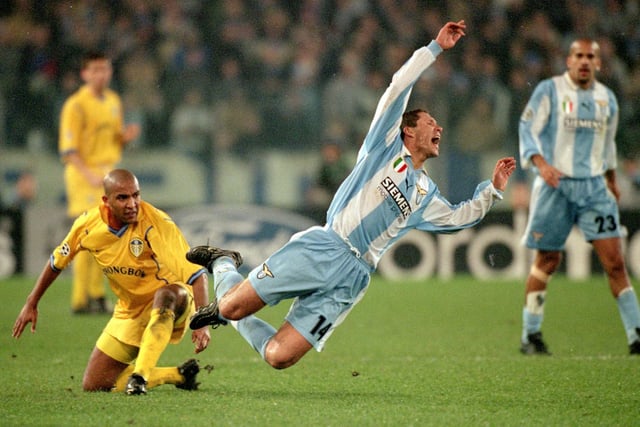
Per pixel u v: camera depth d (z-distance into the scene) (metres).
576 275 57.06
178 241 23.31
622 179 65.88
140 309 24.23
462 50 72.56
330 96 68.25
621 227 31.56
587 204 31.06
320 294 22.16
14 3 71.81
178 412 21.17
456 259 57.50
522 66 73.31
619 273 31.09
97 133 41.72
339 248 22.06
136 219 23.22
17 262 56.81
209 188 67.25
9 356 31.09
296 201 67.81
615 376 26.53
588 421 20.70
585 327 38.19
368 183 22.16
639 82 71.75
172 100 67.25
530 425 20.23
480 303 46.19
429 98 66.06
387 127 22.11
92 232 23.52
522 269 57.09
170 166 67.06
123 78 68.44
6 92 65.31
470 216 23.08
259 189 67.62
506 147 66.69
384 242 22.42
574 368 27.97
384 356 31.31
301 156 67.88
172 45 71.25
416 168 22.64
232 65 71.19
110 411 21.23
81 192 41.53
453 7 75.19
